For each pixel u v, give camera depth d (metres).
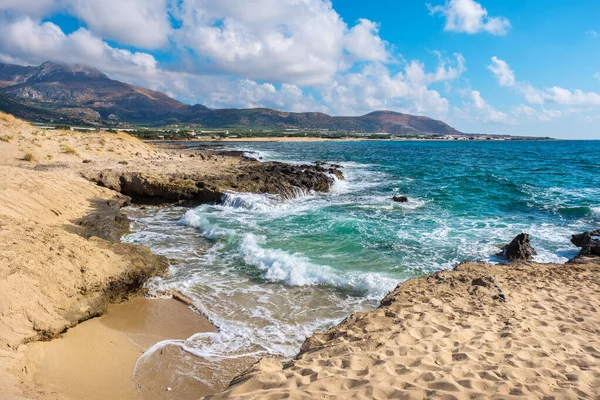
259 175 23.06
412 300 6.79
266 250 11.49
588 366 4.50
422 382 4.07
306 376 4.27
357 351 4.88
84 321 7.15
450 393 3.82
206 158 36.12
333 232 13.85
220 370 6.09
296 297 8.80
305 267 10.11
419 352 4.79
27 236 7.84
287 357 6.41
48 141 28.72
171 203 19.52
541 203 19.45
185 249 12.24
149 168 24.05
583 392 3.88
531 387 3.96
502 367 4.39
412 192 23.61
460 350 4.85
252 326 7.49
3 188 11.82
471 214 17.27
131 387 5.56
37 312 6.21
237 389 4.07
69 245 8.16
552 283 7.80
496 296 6.84
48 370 5.39
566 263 9.70
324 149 77.69
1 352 5.11
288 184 22.02
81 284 7.32
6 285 6.12
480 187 25.23
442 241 12.95
